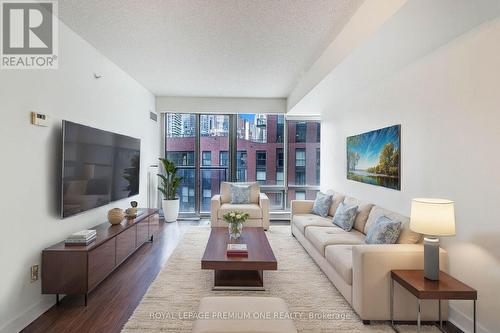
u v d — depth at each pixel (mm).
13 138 2213
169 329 2199
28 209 2361
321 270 3371
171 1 2482
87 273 2504
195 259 3719
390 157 3342
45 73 2576
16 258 2234
